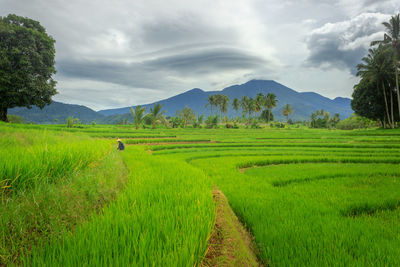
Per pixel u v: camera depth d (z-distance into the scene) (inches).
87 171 213.0
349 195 278.8
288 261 135.1
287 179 378.9
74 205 137.6
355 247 153.9
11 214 102.7
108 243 94.3
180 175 292.2
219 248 122.4
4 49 1137.4
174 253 90.7
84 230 105.2
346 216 224.1
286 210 223.1
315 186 334.3
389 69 1845.5
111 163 290.5
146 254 90.4
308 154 747.4
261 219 200.4
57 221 113.9
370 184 348.2
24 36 1227.9
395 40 1611.7
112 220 118.0
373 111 2058.3
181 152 811.4
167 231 111.2
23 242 93.5
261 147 957.8
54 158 187.3
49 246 91.4
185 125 3385.8
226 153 745.6
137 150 653.9
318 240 158.6
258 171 464.4
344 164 564.7
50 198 127.8
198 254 103.2
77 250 86.8
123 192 195.2
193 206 153.9
